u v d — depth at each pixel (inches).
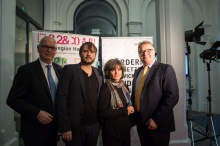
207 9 237.8
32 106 63.5
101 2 242.7
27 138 65.2
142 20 234.2
